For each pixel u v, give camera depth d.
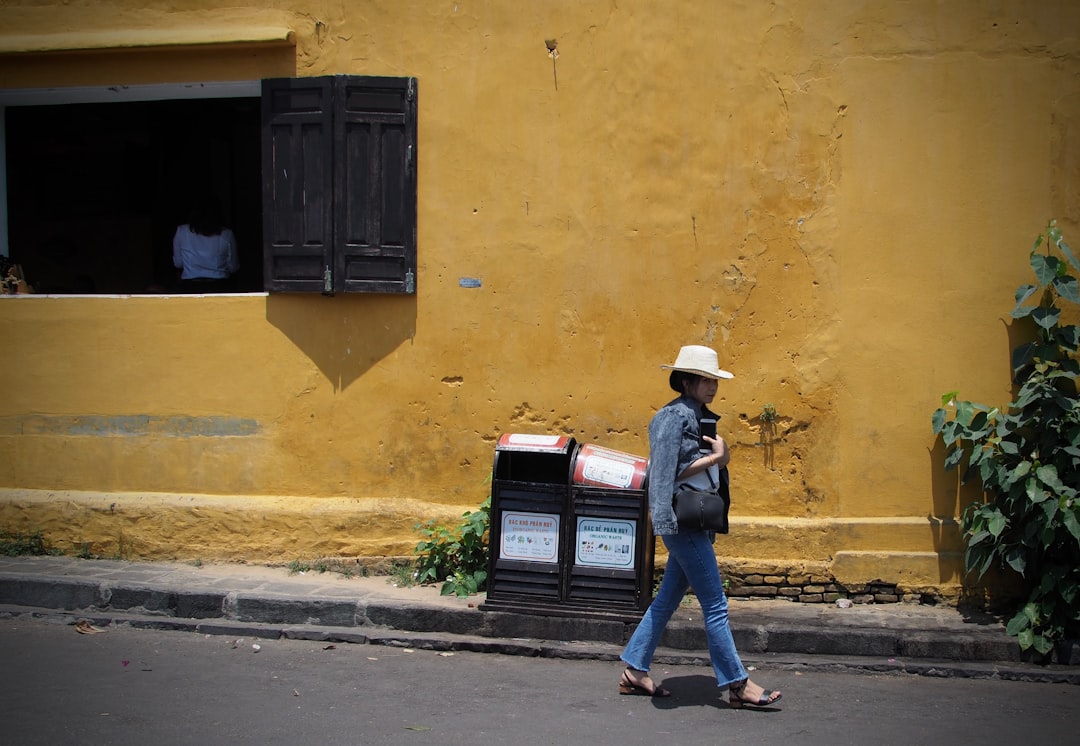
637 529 6.49
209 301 7.86
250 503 7.74
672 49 7.35
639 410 7.46
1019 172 7.07
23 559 7.74
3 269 8.62
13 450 8.08
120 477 7.96
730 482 7.38
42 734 4.90
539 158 7.52
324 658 6.27
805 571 7.14
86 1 7.94
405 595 6.99
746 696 5.45
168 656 6.23
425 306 7.66
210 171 10.34
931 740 5.08
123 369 7.95
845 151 7.20
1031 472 6.48
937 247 7.14
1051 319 6.75
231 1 7.79
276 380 7.80
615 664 6.27
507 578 6.63
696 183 7.37
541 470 7.10
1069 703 5.73
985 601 6.97
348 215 7.62
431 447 7.68
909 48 7.13
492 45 7.54
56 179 9.97
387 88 7.59
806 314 7.27
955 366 7.14
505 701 5.54
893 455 7.20
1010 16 7.05
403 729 5.08
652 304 7.44
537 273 7.55
